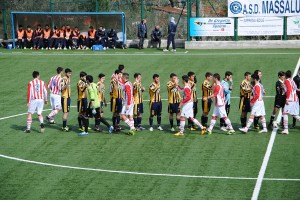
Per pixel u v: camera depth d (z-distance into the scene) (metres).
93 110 28.91
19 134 29.66
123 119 29.09
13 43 55.12
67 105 30.05
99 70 44.56
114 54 50.66
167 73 43.00
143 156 25.86
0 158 25.94
